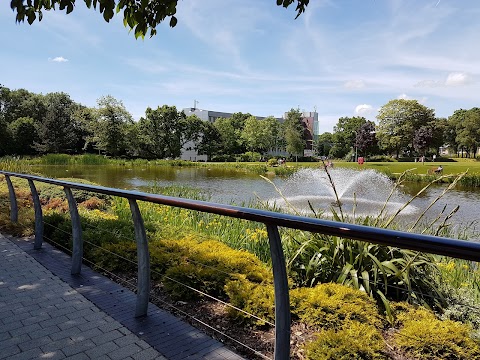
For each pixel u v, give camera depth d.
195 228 6.41
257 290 3.15
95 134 54.25
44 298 3.24
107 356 2.30
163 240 4.79
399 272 3.24
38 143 54.22
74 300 3.19
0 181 11.54
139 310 2.85
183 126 63.72
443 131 65.56
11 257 4.51
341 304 2.93
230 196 17.06
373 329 2.64
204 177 29.64
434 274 3.53
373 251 3.54
